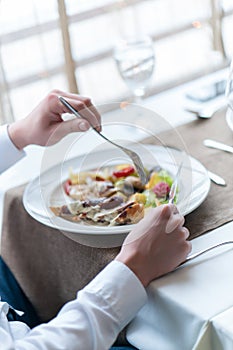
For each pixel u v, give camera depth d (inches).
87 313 38.0
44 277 52.7
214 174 50.8
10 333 39.0
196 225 44.6
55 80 78.7
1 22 73.1
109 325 38.2
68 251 47.9
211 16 85.9
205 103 64.9
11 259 54.4
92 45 80.6
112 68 82.6
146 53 63.4
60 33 76.2
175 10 85.0
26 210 49.4
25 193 50.7
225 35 87.2
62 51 77.3
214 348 36.4
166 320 38.9
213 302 37.1
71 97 52.7
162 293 38.5
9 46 74.3
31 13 74.5
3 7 72.7
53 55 77.4
